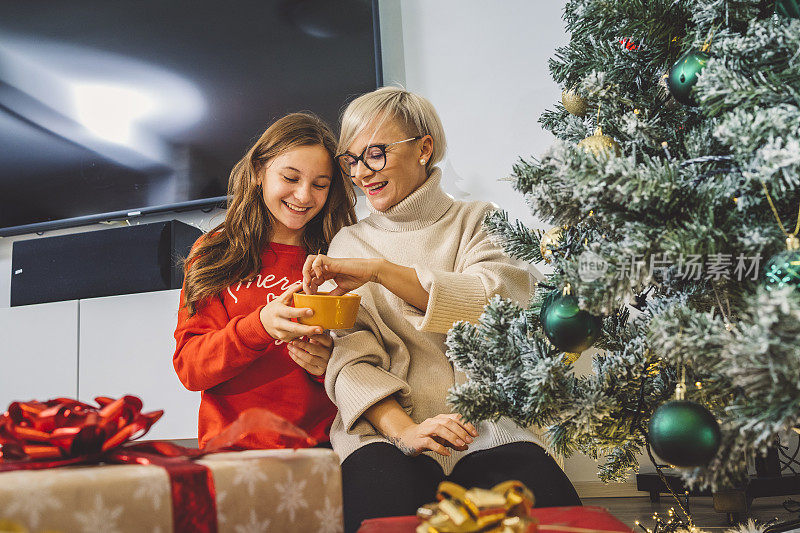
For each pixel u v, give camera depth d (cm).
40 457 48
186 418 162
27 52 221
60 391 171
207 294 112
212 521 46
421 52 192
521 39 185
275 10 202
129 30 213
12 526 32
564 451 69
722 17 60
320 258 94
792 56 54
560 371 60
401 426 89
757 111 51
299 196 113
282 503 50
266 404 109
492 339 65
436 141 110
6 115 221
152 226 180
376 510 79
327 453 54
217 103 204
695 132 61
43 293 185
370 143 105
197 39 207
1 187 220
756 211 56
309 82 196
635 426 66
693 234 53
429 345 100
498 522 44
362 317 101
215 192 204
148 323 167
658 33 66
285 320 92
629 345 62
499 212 77
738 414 51
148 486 43
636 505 138
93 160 214
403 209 107
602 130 69
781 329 45
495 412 63
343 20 194
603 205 58
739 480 54
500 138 182
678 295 63
